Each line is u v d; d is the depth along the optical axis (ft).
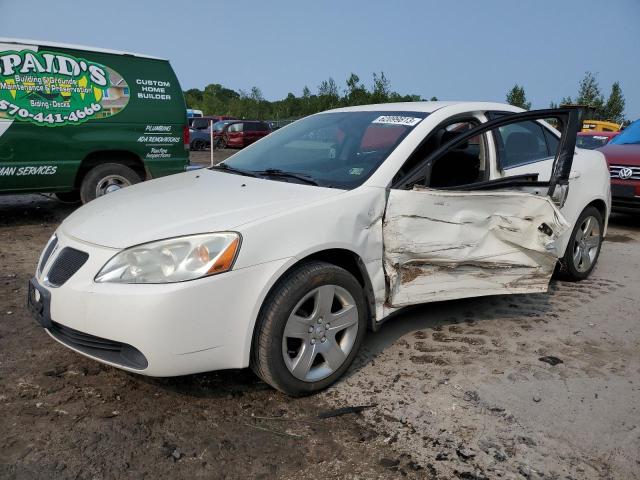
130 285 8.34
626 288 16.21
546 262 12.04
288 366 9.24
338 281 9.74
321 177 11.19
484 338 12.22
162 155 25.11
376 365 10.87
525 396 9.79
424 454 8.14
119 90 23.41
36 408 9.07
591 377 10.57
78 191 25.50
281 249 8.99
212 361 8.62
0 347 11.19
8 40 20.59
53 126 21.88
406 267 10.77
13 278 15.65
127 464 7.78
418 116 12.25
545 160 14.23
